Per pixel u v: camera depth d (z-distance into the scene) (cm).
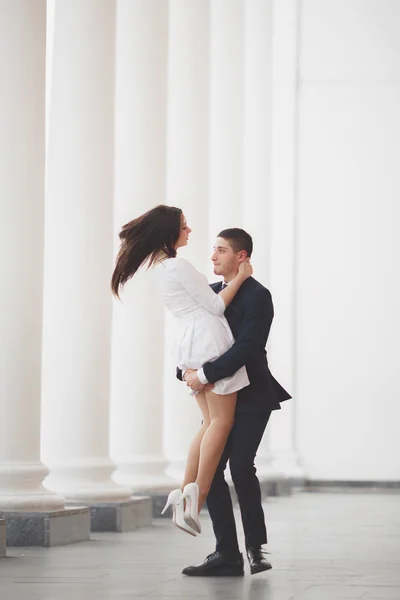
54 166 1689
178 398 2230
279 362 3412
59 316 1697
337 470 3375
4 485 1386
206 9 2255
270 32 2947
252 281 1050
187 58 2241
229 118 2572
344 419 3388
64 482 1666
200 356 1023
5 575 1031
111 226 1712
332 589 930
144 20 1997
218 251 1070
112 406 2011
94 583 967
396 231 3422
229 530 1038
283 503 2544
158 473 1975
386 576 1041
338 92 3472
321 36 3488
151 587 938
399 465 3362
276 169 3459
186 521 988
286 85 3469
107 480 1697
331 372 3403
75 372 1695
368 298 3412
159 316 2027
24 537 1339
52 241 1694
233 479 1027
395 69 3466
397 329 3403
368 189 3441
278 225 3438
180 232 1070
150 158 1981
